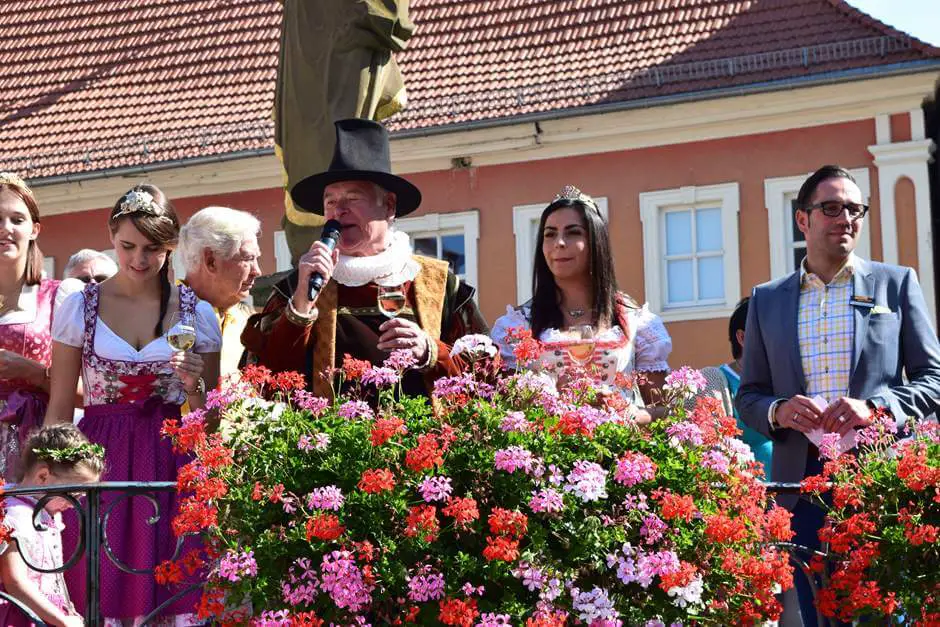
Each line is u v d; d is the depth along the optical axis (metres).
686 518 4.32
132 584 5.11
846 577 4.68
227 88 24.91
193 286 5.88
